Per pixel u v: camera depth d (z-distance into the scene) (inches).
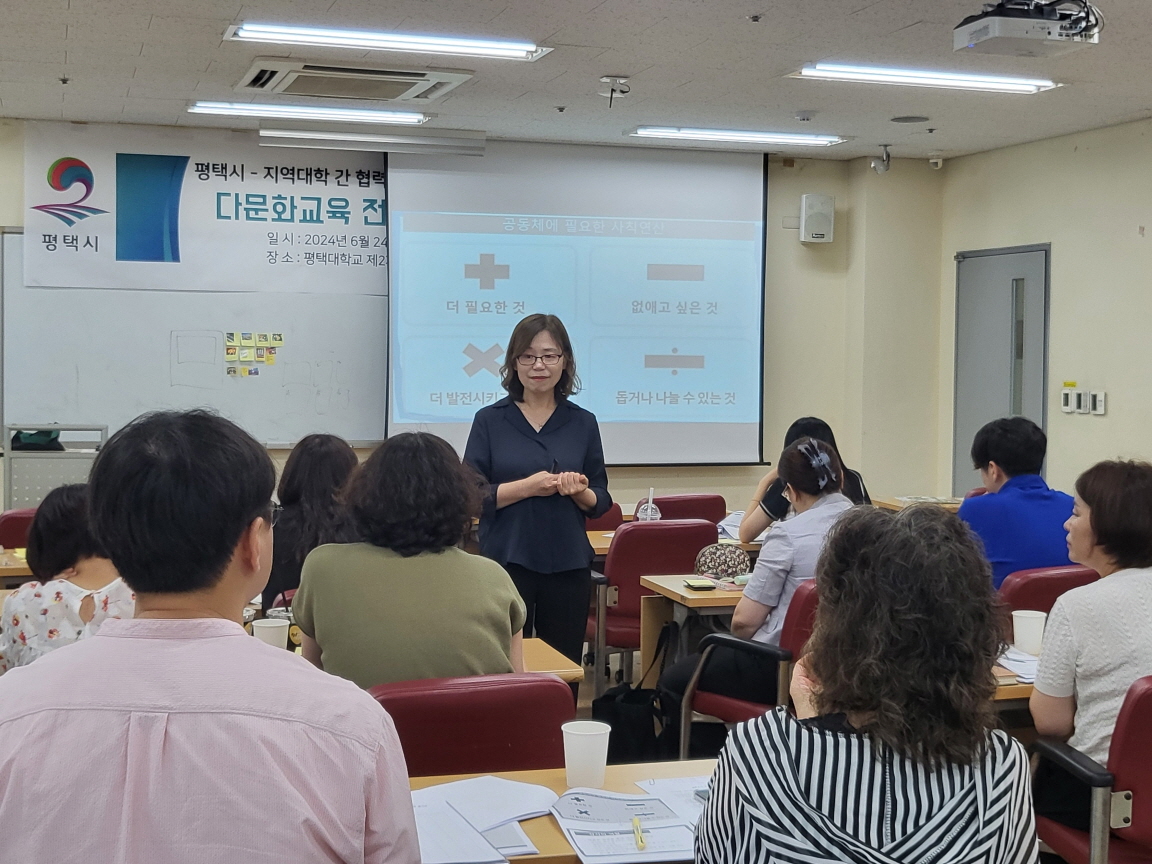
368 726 41.6
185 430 42.3
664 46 197.5
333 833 39.9
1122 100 232.5
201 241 268.4
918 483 316.8
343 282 279.1
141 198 263.9
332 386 279.4
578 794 72.7
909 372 314.2
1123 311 256.7
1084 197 267.1
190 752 39.1
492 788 73.5
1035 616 115.2
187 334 268.5
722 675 134.3
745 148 296.0
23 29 186.5
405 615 84.2
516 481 135.2
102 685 40.1
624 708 139.1
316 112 251.0
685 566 176.2
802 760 49.2
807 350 316.5
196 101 239.8
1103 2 167.9
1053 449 276.7
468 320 284.4
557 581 137.6
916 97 234.8
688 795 74.0
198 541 41.3
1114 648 89.0
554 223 289.6
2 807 38.5
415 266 280.2
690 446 302.2
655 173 295.9
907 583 49.3
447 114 254.7
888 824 47.9
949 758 48.5
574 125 266.8
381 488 85.6
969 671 48.9
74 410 261.4
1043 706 93.4
